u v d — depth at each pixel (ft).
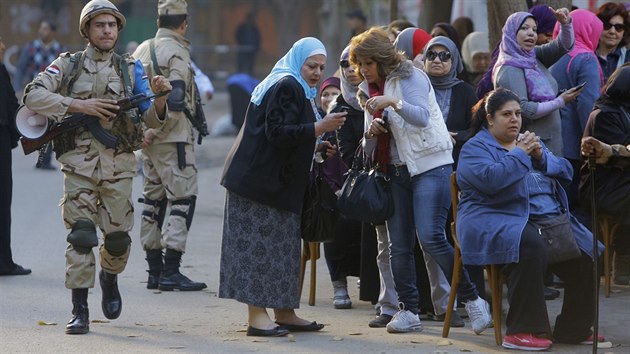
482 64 81.10
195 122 73.92
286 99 56.18
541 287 54.24
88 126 57.88
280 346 55.67
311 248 67.72
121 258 59.26
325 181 58.39
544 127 66.54
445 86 63.57
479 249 54.39
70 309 65.87
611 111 66.28
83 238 57.57
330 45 237.45
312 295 68.23
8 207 77.61
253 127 56.90
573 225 56.39
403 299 58.90
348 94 64.23
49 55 162.61
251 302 57.00
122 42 343.05
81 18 58.18
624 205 65.72
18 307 66.33
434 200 57.31
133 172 59.26
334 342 56.54
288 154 56.75
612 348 55.47
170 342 56.75
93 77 58.18
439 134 57.41
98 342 56.80
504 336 57.36
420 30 67.51
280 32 323.16
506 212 54.70
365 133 57.88
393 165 57.93
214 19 417.90
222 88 309.83
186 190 72.84
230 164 57.16
